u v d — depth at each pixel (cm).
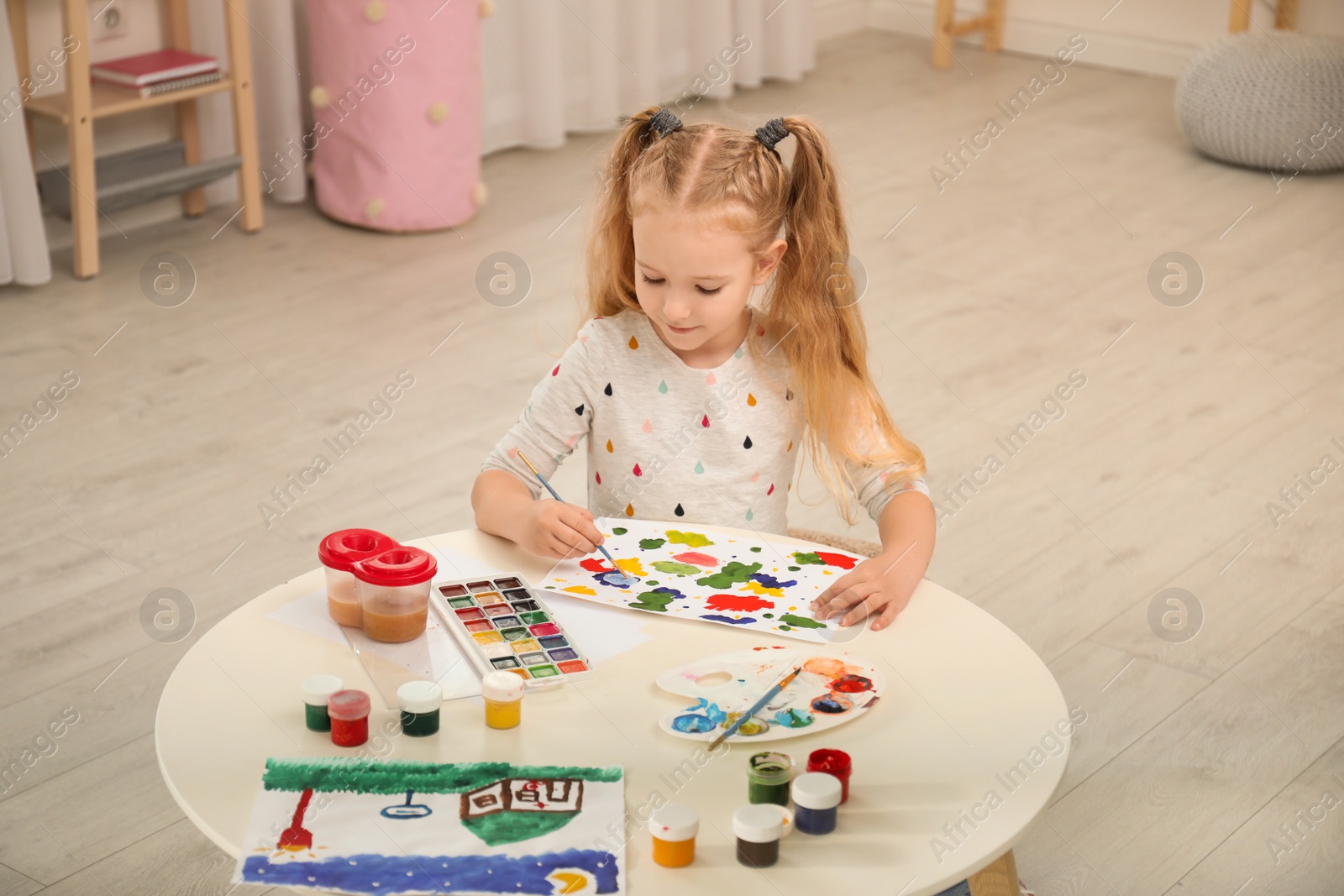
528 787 105
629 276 159
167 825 179
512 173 464
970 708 117
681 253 138
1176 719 205
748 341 159
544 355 328
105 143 390
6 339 328
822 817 100
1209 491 272
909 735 113
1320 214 428
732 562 143
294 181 425
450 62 393
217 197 422
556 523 140
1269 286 373
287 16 406
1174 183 456
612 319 160
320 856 97
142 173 386
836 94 548
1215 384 318
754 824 96
